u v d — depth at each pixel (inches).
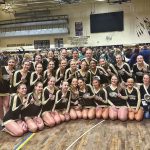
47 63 218.5
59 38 563.8
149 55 250.4
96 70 201.0
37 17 572.1
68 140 144.6
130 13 518.0
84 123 176.6
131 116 178.4
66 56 220.7
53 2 512.7
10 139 149.9
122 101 184.4
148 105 183.9
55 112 181.8
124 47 440.8
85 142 140.6
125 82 198.7
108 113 183.8
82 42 537.6
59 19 545.0
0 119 178.1
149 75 185.9
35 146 137.6
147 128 160.9
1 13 605.9
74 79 190.9
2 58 358.0
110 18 529.3
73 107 192.5
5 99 181.0
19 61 328.2
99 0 514.3
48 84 184.5
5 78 180.1
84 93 191.8
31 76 187.5
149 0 504.7
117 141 140.4
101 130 159.9
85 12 546.6
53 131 161.6
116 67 202.1
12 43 595.8
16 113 163.0
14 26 574.9
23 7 563.5
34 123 164.9
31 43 582.6
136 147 131.6
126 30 522.9
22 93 167.0
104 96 187.8
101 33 538.6
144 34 512.1
